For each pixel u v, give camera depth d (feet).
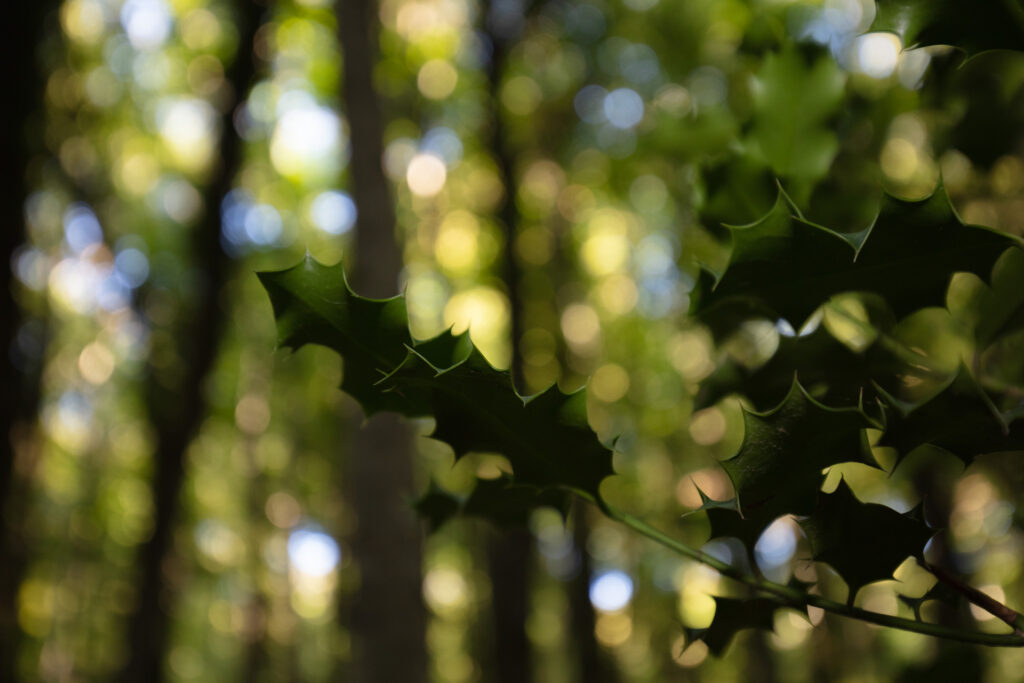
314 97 32.50
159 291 30.89
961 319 2.14
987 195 3.67
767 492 1.48
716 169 2.23
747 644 22.66
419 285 34.65
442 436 1.53
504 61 28.17
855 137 3.06
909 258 1.44
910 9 1.40
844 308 2.20
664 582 33.50
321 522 47.44
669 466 30.73
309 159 34.17
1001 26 1.37
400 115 32.09
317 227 34.99
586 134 29.01
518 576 24.30
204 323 26.78
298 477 45.44
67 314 34.65
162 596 26.71
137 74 30.81
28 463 18.16
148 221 33.01
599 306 35.40
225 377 39.06
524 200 31.22
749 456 1.45
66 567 42.24
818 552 1.51
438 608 47.44
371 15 18.65
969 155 2.74
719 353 2.21
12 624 15.84
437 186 33.94
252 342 37.52
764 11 2.83
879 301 1.95
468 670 51.80
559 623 42.86
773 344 2.09
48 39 18.28
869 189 2.72
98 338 36.65
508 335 31.58
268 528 47.26
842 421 1.40
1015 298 1.78
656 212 29.78
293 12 29.14
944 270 1.45
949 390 1.34
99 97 29.66
